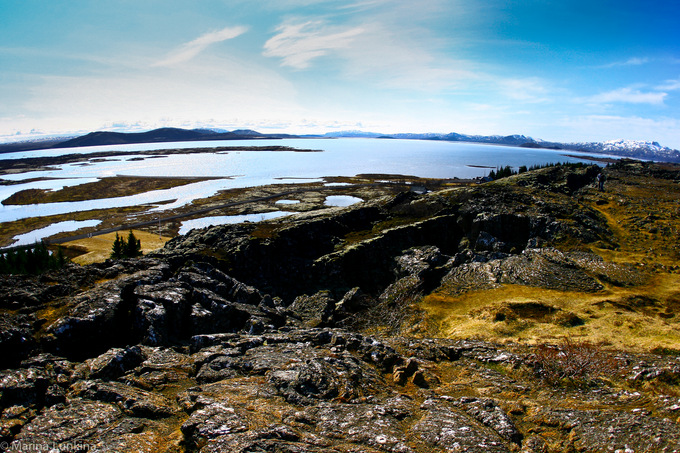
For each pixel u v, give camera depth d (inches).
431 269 2893.7
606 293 2148.1
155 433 706.2
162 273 1790.1
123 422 737.6
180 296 1521.9
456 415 797.9
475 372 1153.4
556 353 1232.2
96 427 720.3
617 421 753.0
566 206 4114.2
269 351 1179.3
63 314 1259.8
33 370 922.7
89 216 7603.4
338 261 3582.7
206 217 7352.4
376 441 675.4
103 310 1311.5
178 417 776.9
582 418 783.7
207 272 2145.7
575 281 2316.7
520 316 1955.0
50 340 1122.0
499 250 3521.2
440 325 2034.9
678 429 698.8
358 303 2554.1
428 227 4377.5
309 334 1421.0
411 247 3833.7
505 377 1113.4
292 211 7691.9
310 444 657.0
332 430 719.7
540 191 4845.0
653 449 652.1
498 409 841.5
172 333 1417.3
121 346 1307.8
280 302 2453.2
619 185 5851.4
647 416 765.9
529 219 3735.2
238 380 964.0
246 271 3412.9
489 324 1911.9
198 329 1466.5
